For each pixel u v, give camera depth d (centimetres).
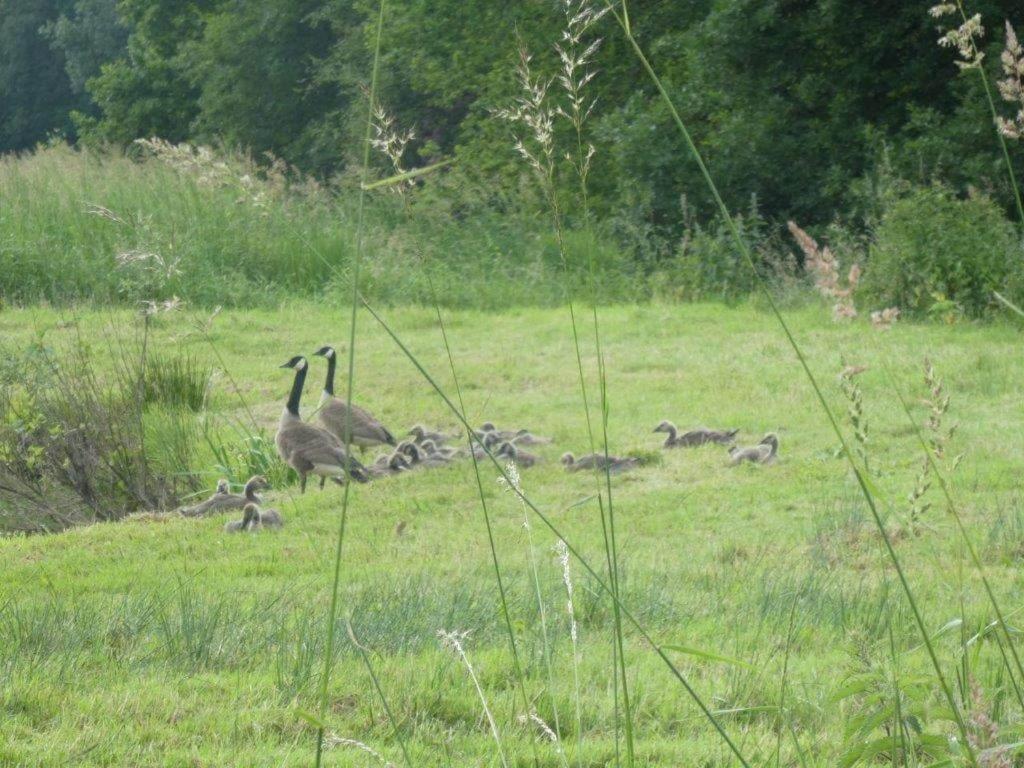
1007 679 652
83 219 2802
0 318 2433
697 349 2184
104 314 2470
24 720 679
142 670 782
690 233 2980
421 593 970
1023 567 1020
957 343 2058
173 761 626
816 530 1167
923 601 916
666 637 860
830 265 333
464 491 1433
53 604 944
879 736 610
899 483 1313
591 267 464
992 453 1423
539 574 1054
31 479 1622
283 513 1391
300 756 640
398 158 426
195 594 993
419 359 2220
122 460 1628
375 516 1353
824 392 1811
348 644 835
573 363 2142
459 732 683
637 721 698
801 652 815
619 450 1582
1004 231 2378
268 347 2308
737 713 696
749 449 1480
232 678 764
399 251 2903
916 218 2377
